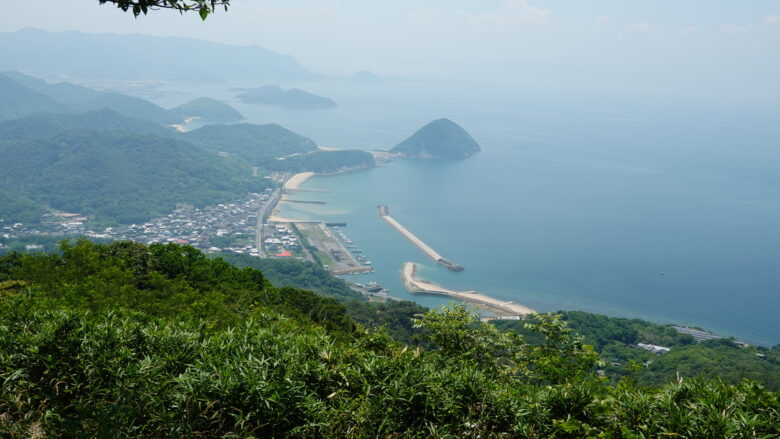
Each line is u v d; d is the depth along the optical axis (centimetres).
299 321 2716
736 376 3259
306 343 848
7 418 704
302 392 706
